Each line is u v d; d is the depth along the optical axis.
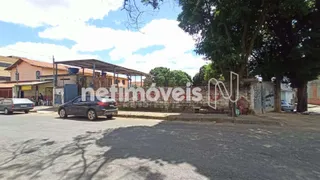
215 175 4.65
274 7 14.52
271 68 18.55
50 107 24.81
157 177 4.57
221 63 13.91
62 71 38.16
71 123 12.97
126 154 6.22
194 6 14.77
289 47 18.44
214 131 9.98
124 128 10.95
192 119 14.45
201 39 15.86
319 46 16.78
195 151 6.48
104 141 7.92
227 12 14.48
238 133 9.46
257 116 14.98
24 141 8.05
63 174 4.82
